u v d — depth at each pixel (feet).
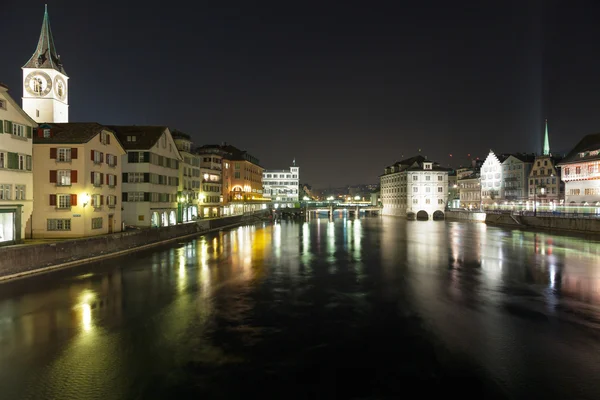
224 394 44.83
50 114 204.03
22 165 116.37
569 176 257.55
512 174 372.17
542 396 44.37
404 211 410.11
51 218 135.44
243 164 373.61
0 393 44.96
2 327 64.85
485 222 327.47
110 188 155.02
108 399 43.80
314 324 67.36
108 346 57.57
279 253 149.89
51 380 47.78
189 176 245.86
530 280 101.81
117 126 198.18
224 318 70.23
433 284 97.35
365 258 138.72
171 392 45.19
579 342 59.26
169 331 63.62
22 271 99.30
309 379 48.24
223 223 271.90
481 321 68.90
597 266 121.80
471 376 48.91
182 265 120.26
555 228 241.96
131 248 148.66
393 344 58.65
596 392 45.01
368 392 45.37
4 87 107.04
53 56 210.59
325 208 444.55
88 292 86.69
